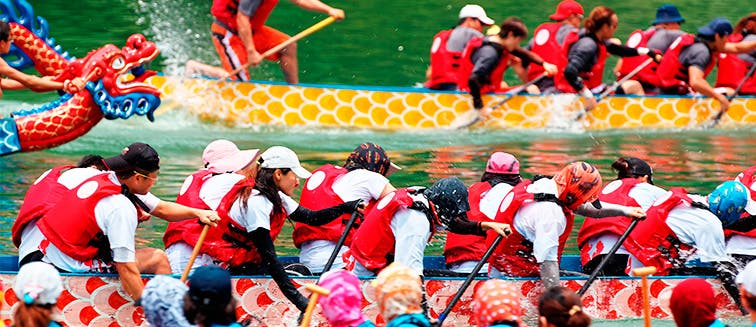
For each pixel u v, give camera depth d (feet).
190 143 133.08
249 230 73.77
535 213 75.97
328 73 186.09
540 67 151.23
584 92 147.54
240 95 143.02
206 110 142.51
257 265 78.18
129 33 201.77
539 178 78.64
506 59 146.82
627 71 156.76
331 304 55.77
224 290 52.37
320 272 81.56
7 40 110.93
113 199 70.33
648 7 244.22
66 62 119.34
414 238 74.23
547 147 137.90
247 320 70.54
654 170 125.59
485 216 79.71
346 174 82.17
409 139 140.36
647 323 62.34
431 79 151.53
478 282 78.28
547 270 75.46
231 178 77.36
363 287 76.07
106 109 115.55
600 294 79.82
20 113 115.03
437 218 75.77
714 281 81.30
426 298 77.00
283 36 147.95
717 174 123.65
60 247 70.79
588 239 84.17
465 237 81.41
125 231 69.92
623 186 84.28
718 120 152.46
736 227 83.76
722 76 157.07
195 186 77.46
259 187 74.23
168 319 53.42
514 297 55.72
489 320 55.42
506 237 74.59
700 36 150.30
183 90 142.72
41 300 55.21
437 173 121.29
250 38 141.49
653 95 151.84
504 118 147.54
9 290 71.56
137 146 71.87
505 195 79.00
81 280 71.56
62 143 116.37
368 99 144.46
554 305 54.13
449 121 146.30
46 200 72.02
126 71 116.16
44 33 118.83
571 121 148.87
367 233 76.59
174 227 77.46
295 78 150.20
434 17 231.09
